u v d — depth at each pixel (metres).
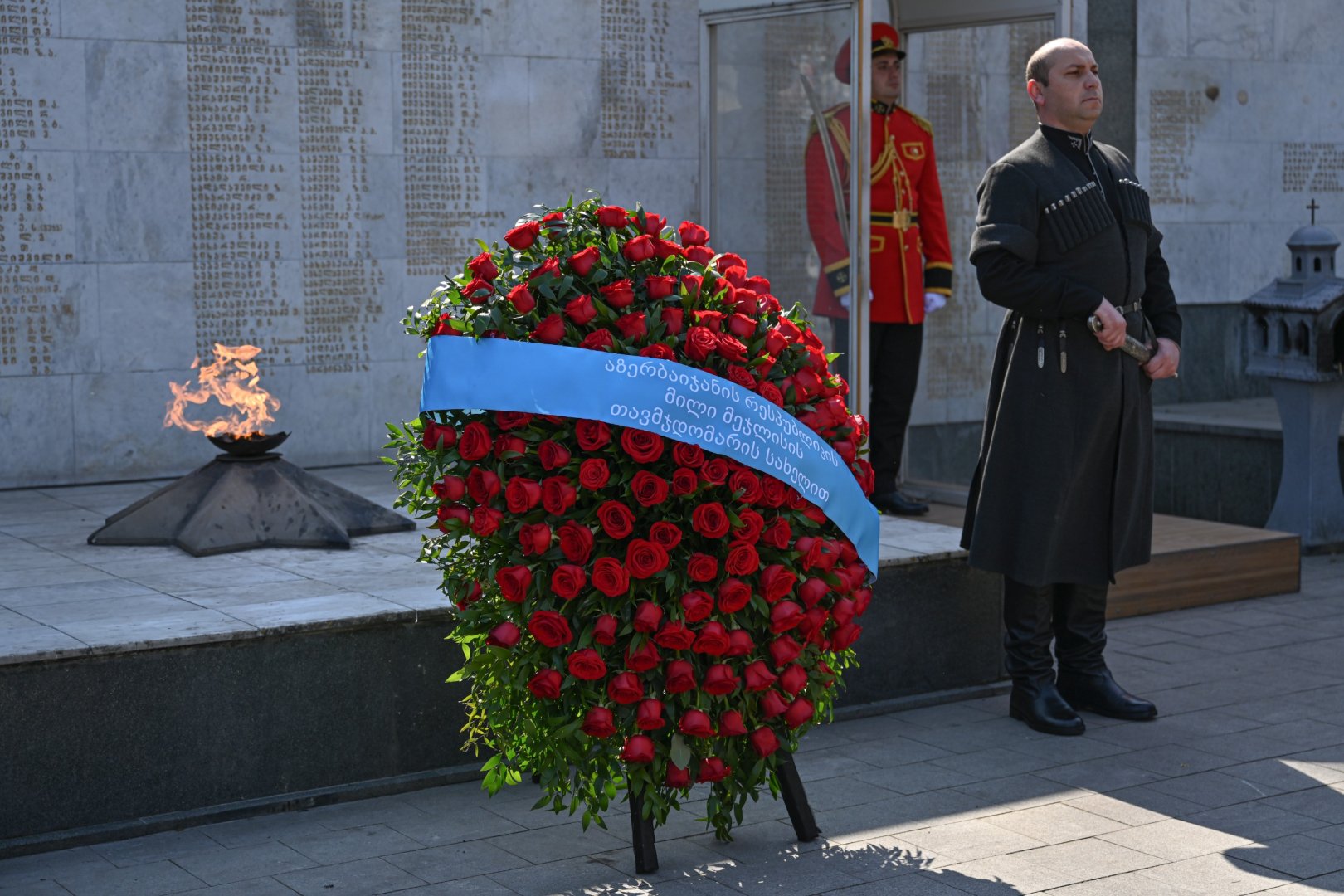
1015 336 4.68
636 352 3.35
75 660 3.66
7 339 6.68
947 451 7.46
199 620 3.97
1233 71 9.59
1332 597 6.67
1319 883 3.45
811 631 3.51
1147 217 4.69
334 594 4.31
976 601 5.12
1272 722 4.78
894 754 4.48
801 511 3.51
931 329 7.42
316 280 7.33
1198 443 8.41
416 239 7.56
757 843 3.74
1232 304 9.72
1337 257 10.07
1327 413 7.57
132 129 6.86
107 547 5.13
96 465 6.89
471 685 4.10
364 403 7.49
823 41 6.47
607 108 8.07
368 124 7.40
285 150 7.21
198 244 7.05
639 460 3.28
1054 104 4.62
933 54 7.33
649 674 3.38
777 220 6.82
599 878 3.50
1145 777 4.24
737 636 3.35
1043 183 4.55
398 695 4.10
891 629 4.94
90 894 3.37
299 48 7.20
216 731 3.85
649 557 3.26
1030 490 4.58
